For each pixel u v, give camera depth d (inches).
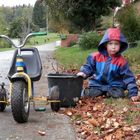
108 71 120.5
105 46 121.9
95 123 94.5
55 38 1200.8
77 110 109.9
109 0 519.2
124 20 350.3
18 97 96.7
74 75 116.5
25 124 98.8
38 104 121.6
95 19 549.6
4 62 318.3
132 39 343.6
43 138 87.6
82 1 519.2
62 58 320.8
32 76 109.5
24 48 116.1
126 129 89.1
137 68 201.2
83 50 408.2
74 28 587.5
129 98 116.6
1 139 87.3
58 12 534.6
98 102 115.3
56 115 107.3
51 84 114.1
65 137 88.1
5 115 108.5
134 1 505.4
